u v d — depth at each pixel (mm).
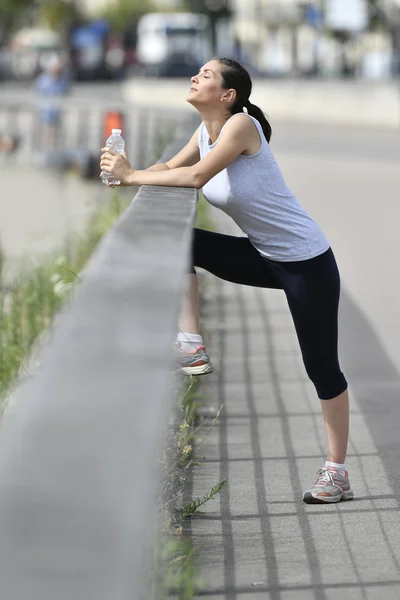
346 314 21219
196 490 11242
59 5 183750
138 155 42844
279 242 10305
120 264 6410
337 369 10797
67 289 18219
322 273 10383
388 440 13180
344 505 10820
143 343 4660
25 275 21203
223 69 10203
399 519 10391
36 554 3084
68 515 3197
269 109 91312
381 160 51438
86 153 45594
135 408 3854
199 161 10477
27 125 60969
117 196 27141
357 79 114375
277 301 22422
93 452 3502
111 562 3098
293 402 14984
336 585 8688
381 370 17016
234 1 156500
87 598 3012
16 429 3666
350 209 35812
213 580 8773
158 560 7645
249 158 10086
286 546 9617
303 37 150750
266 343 18750
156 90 106750
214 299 22531
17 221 35188
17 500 3234
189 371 10602
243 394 15414
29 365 13531
